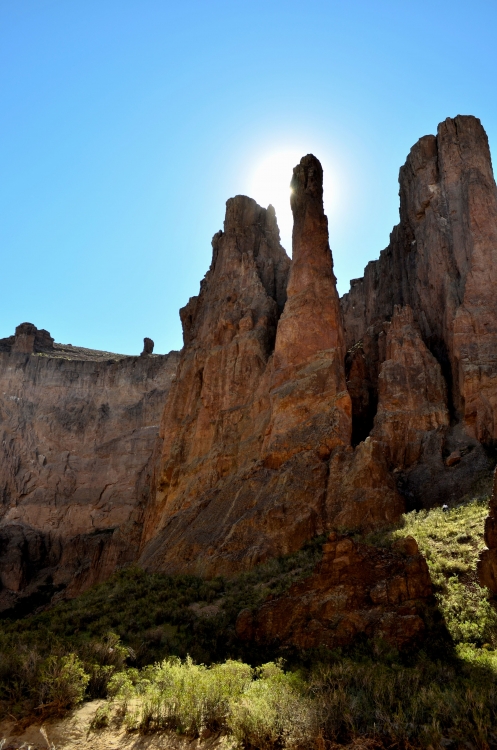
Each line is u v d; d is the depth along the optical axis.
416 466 29.38
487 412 29.31
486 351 31.30
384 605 15.31
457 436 29.88
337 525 25.84
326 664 12.95
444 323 35.31
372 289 50.06
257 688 11.23
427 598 15.34
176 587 25.89
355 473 27.27
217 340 44.22
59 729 10.13
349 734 9.20
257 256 50.28
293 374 33.91
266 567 24.22
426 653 13.45
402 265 43.44
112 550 52.75
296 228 38.88
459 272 35.84
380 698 10.30
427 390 32.16
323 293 35.81
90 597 29.52
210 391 41.88
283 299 46.06
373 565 16.47
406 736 8.82
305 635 15.63
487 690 10.27
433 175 41.25
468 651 13.06
